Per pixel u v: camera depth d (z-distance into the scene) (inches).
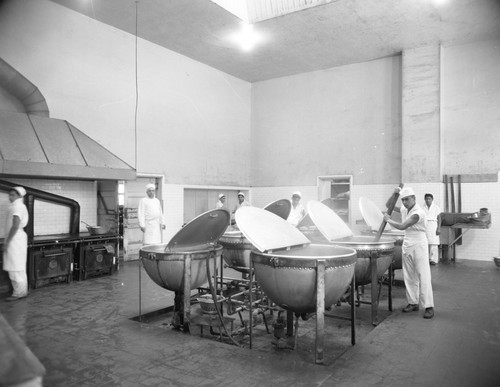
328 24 335.0
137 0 290.5
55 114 289.4
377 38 362.0
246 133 493.0
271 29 345.4
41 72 280.7
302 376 117.0
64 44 295.7
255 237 143.0
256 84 496.4
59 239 248.8
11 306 198.8
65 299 213.3
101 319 176.1
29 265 236.8
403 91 385.7
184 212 410.9
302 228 243.3
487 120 357.1
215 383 112.0
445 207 370.6
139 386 110.2
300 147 464.4
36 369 37.3
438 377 117.3
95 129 317.4
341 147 438.3
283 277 131.1
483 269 312.7
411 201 187.0
